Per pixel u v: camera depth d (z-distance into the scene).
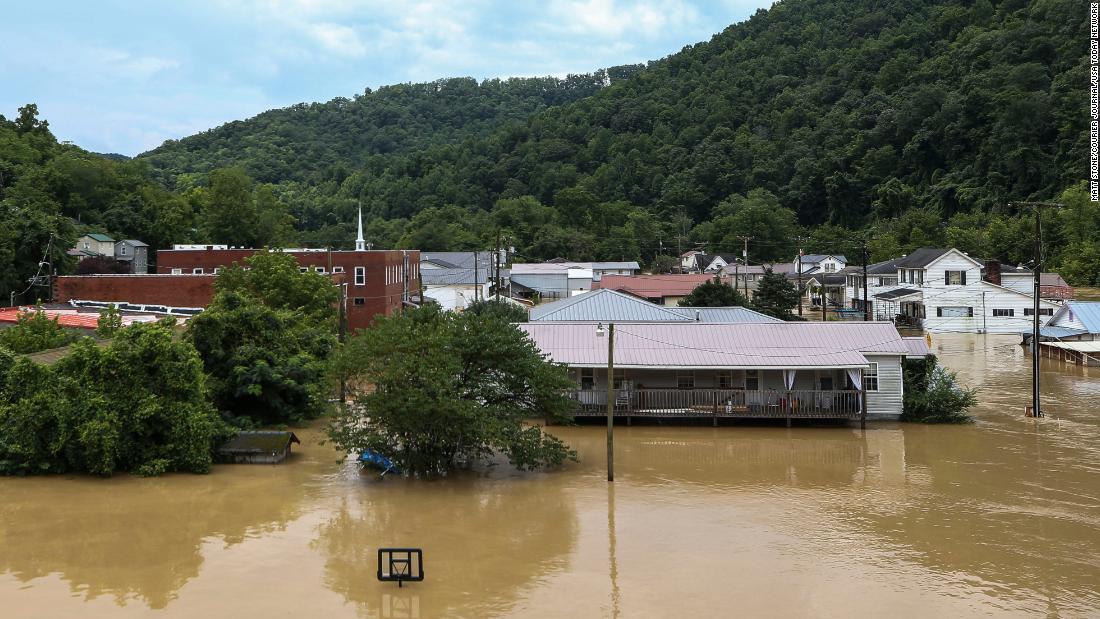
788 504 26.06
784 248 135.88
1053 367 55.47
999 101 126.31
